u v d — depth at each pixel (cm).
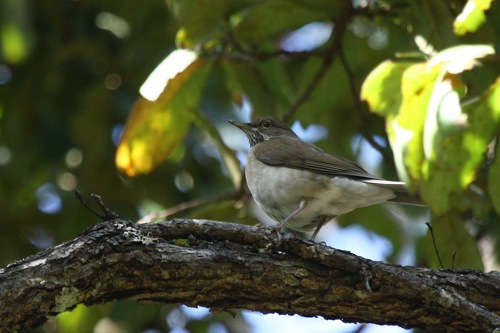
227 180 1587
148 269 806
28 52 1403
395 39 1326
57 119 1548
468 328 864
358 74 1415
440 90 848
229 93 1470
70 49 1528
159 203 1550
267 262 849
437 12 1071
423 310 865
